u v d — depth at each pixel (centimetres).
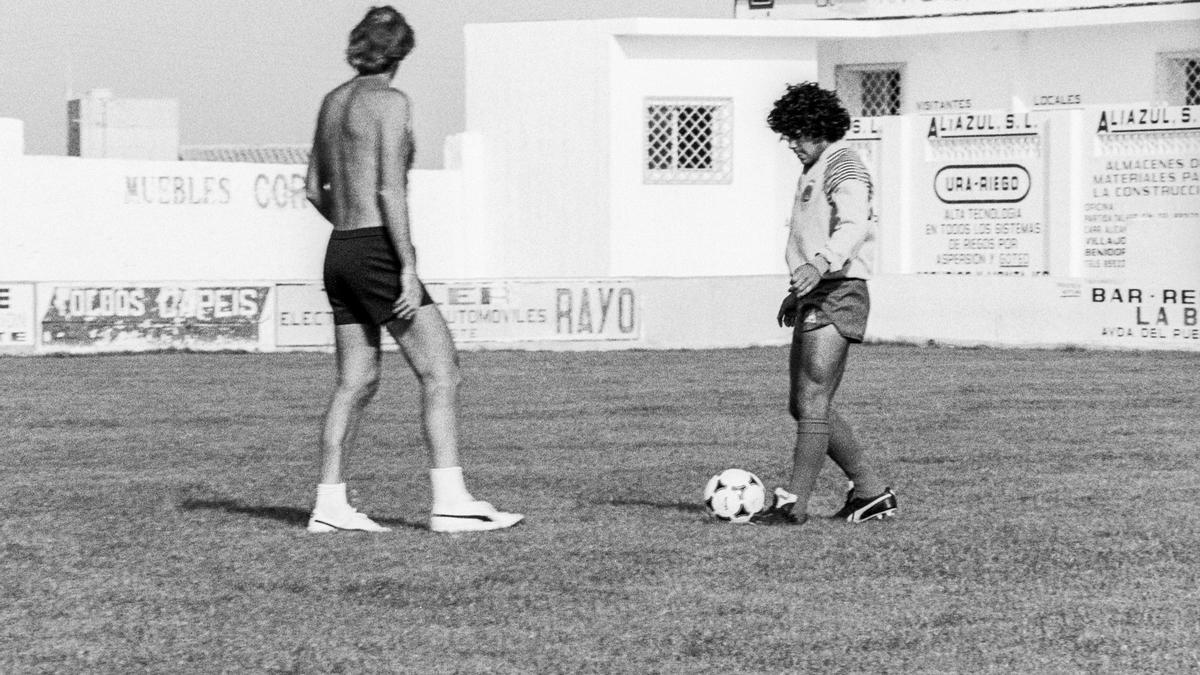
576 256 10244
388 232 2852
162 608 2317
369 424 4912
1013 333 8081
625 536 2855
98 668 2016
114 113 12925
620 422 4972
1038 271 8919
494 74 10412
